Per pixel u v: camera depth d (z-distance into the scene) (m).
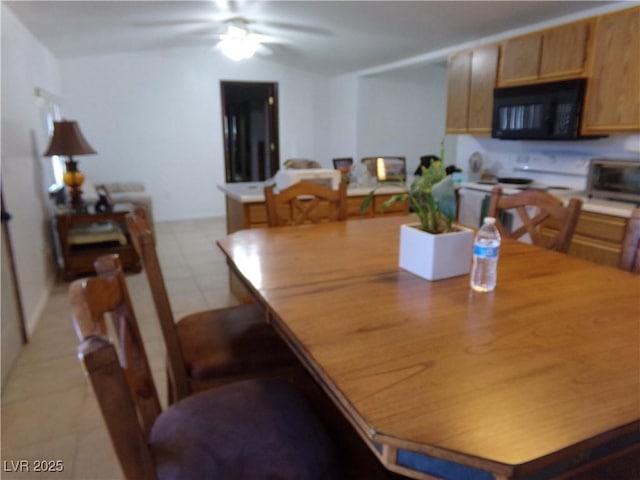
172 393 1.69
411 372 0.85
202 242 5.24
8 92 2.90
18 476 1.62
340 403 0.80
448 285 1.34
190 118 6.42
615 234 2.74
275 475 1.00
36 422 1.92
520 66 3.49
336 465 1.08
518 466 0.62
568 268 1.49
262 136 7.46
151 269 1.39
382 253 1.70
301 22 4.28
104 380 0.74
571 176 3.58
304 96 7.08
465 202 3.91
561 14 3.43
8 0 2.84
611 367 0.87
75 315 0.82
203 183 6.69
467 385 0.81
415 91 6.89
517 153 4.04
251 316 1.79
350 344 0.96
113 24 4.07
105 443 1.80
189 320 1.76
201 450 1.03
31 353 2.53
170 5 3.63
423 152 7.16
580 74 3.06
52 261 3.85
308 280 1.39
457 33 4.11
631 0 2.98
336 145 7.28
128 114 6.07
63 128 3.65
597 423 0.71
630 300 1.21
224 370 1.51
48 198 4.05
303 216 2.39
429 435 0.68
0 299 2.27
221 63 6.43
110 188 5.70
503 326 1.05
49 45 4.52
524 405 0.75
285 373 1.63
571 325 1.05
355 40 4.76
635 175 2.88
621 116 2.84
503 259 1.61
